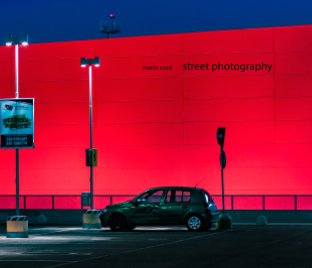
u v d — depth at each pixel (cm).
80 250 2198
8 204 5125
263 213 4162
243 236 2773
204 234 2931
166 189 3228
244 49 4872
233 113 4875
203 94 4934
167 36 5009
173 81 4994
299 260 1812
